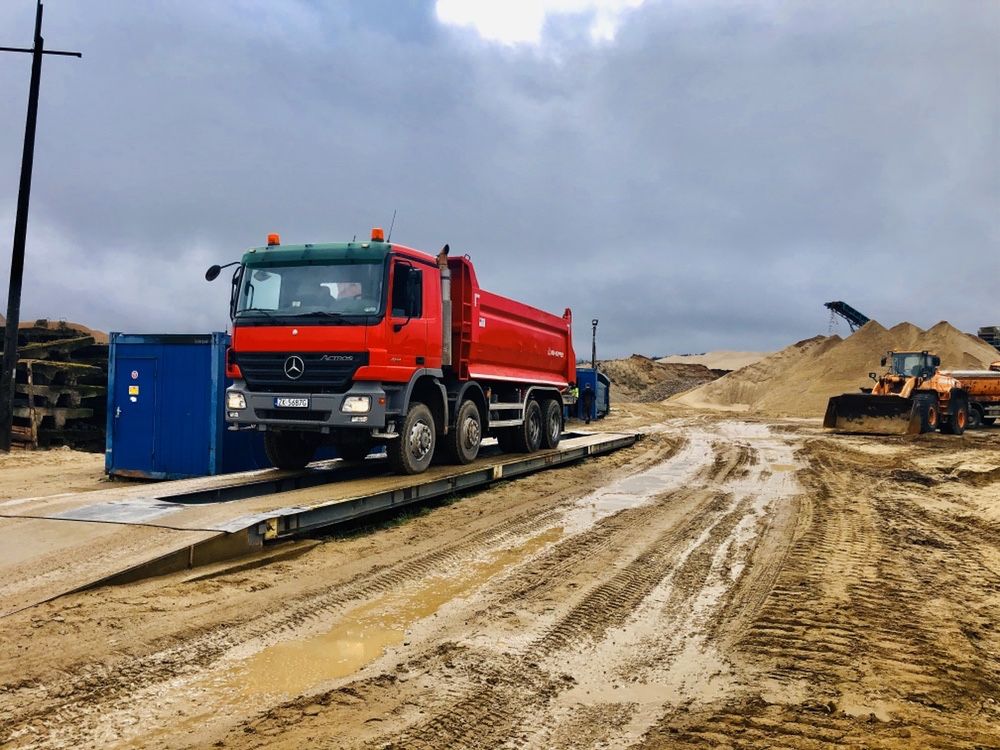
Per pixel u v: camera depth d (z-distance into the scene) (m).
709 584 6.02
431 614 5.11
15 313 14.41
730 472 13.52
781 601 5.55
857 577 6.27
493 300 11.57
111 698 3.63
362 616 5.03
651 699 3.87
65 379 14.91
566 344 15.10
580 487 11.12
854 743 3.41
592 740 3.41
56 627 4.39
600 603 5.44
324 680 3.95
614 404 50.91
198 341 11.45
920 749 3.36
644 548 7.18
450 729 3.46
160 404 11.63
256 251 9.20
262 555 6.19
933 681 4.16
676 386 80.31
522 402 12.77
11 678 3.76
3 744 3.15
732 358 117.81
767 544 7.45
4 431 14.20
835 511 9.43
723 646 4.64
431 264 9.66
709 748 3.34
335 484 8.33
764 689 4.00
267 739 3.28
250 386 8.88
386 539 7.26
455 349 10.51
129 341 11.81
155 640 4.34
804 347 66.31
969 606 5.55
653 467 14.16
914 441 20.78
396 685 3.92
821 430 26.06
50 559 5.32
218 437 11.28
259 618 4.84
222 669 4.04
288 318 8.69
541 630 4.84
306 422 8.58
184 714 3.50
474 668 4.18
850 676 4.20
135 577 5.25
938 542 7.72
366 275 8.66
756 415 40.88
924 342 45.84
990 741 3.47
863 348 48.97
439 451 10.70
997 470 13.31
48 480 11.77
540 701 3.81
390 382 8.81
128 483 11.45
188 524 6.09
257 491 8.62
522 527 8.04
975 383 28.09
